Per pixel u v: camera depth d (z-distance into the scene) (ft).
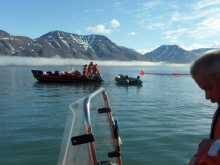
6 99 46.01
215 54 3.73
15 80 104.83
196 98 48.62
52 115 29.73
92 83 89.76
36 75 94.27
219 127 3.67
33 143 18.31
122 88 72.54
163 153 16.26
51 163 14.67
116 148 7.89
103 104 8.18
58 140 19.06
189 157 15.58
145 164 14.53
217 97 3.78
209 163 3.08
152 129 22.61
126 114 30.66
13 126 23.89
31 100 44.70
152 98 48.47
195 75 3.93
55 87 73.51
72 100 45.01
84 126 4.84
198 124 24.91
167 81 106.73
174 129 22.62
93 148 4.77
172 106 37.68
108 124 8.30
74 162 5.07
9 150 16.84
